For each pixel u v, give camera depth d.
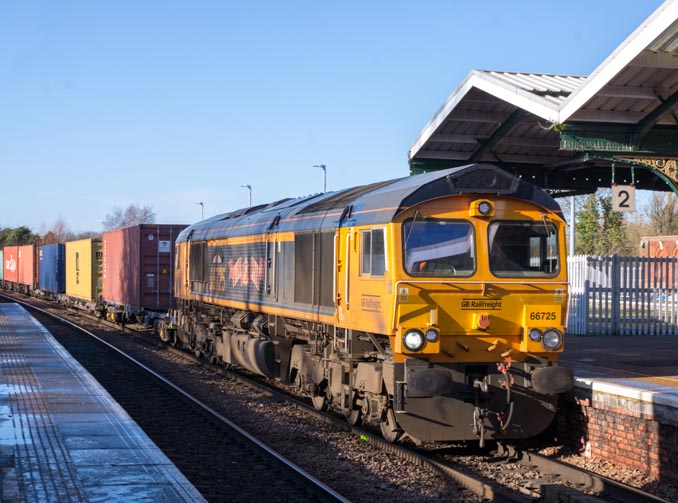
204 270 19.91
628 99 13.82
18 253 58.41
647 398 9.59
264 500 8.62
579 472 9.44
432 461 9.97
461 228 10.40
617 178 19.97
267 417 13.15
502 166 19.27
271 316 15.32
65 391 13.95
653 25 11.92
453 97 16.56
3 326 28.25
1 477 8.27
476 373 10.53
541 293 10.58
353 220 11.28
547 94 15.02
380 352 10.97
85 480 8.17
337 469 9.93
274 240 14.81
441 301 10.20
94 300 34.56
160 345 24.38
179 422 12.81
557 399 10.87
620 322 19.84
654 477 9.55
